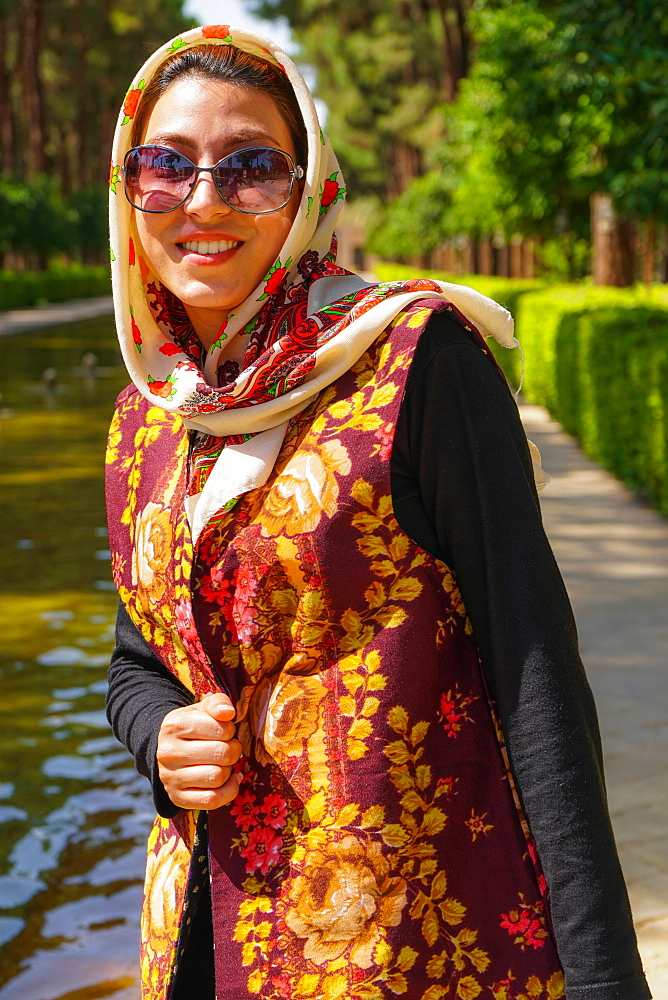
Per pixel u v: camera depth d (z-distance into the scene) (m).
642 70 7.66
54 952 2.92
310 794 1.26
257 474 1.29
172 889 1.41
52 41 52.78
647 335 8.61
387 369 1.26
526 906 1.27
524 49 12.06
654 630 5.30
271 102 1.43
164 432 1.51
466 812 1.27
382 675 1.25
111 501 1.52
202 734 1.28
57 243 42.53
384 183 58.62
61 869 3.35
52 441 12.30
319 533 1.25
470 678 1.29
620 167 11.41
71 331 32.19
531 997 1.26
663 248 22.08
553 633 1.22
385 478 1.24
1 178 41.62
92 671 5.08
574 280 20.72
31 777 3.99
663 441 7.63
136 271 1.48
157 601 1.40
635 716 4.25
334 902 1.24
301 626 1.28
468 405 1.25
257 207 1.37
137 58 48.88
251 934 1.27
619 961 1.16
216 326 1.46
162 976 1.38
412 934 1.24
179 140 1.40
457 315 1.29
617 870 1.19
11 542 7.65
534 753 1.20
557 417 12.55
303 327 1.29
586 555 6.77
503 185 16.98
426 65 43.50
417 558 1.26
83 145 53.44
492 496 1.24
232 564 1.30
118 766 4.08
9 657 5.27
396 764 1.25
